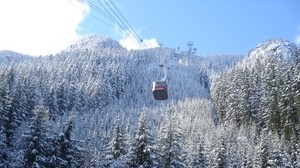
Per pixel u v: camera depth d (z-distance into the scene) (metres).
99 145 88.12
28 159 50.16
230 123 126.94
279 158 73.12
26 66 183.38
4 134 54.91
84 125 124.69
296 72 107.88
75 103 146.12
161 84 36.78
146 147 50.00
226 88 149.12
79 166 54.72
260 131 111.50
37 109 52.62
